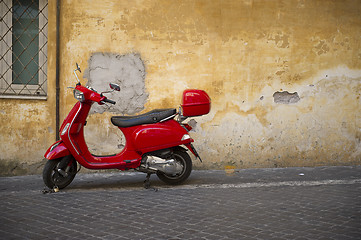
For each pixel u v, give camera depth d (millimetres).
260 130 8305
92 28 8039
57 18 7984
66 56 8047
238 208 5660
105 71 8094
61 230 4887
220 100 8227
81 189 6844
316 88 8375
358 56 8430
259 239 4543
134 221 5176
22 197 6359
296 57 8312
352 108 8445
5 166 8023
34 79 8227
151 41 8117
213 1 8148
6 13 8180
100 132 8125
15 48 8219
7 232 4836
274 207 5684
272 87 8289
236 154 8305
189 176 7691
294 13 8266
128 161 6758
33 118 8023
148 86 8156
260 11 8211
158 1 8086
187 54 8172
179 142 6785
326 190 6559
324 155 8430
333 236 4594
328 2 8320
